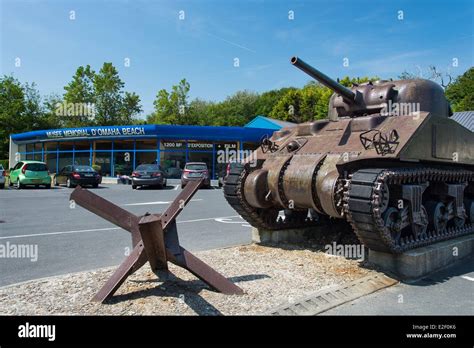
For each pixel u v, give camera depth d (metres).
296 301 4.61
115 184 27.56
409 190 6.16
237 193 7.49
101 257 6.94
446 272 6.24
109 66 42.66
